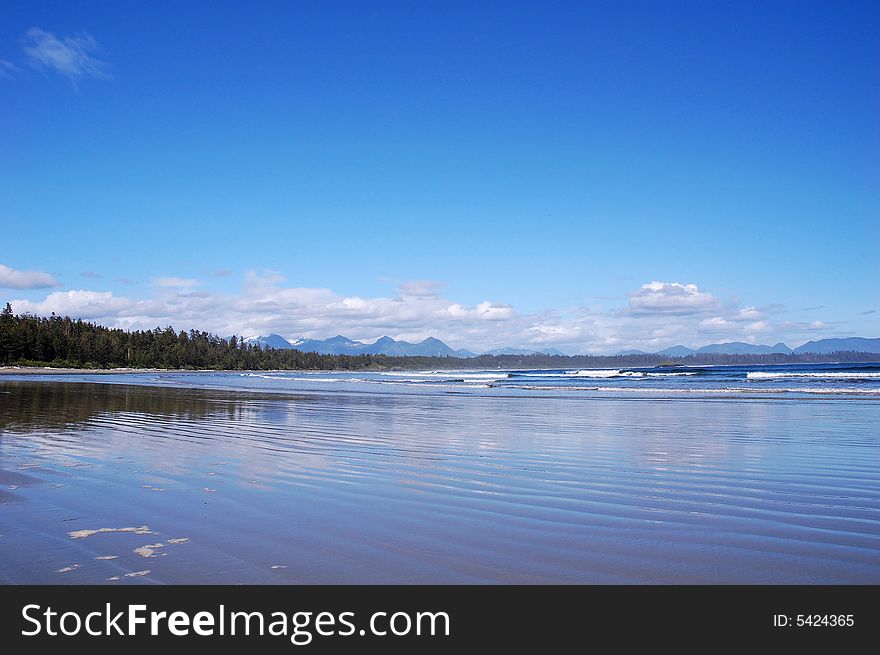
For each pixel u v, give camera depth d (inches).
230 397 1098.1
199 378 2701.8
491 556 197.3
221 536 217.9
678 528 227.6
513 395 1171.3
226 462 378.9
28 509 257.0
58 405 858.8
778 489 296.4
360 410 802.2
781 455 402.0
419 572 184.4
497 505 264.5
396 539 214.5
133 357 5629.9
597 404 899.4
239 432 542.9
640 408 813.9
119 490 295.4
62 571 184.4
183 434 525.3
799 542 209.8
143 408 813.2
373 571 185.3
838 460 380.2
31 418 661.9
